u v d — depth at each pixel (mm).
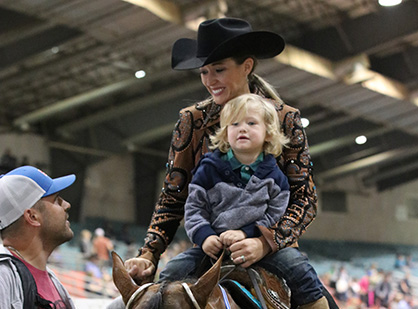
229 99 2926
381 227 30094
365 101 20469
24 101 19266
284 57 16484
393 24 16641
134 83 19156
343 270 22688
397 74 19844
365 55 17609
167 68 18375
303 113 22156
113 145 21625
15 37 14438
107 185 22375
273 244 2596
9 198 2387
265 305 2520
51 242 2482
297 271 2645
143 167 23547
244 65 2906
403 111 21969
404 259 28578
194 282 2311
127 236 21000
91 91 19375
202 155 2971
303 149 2883
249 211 2588
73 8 13477
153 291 2176
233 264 2637
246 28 2982
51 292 2469
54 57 17234
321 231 28719
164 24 14578
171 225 2986
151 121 21156
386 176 30062
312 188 2877
